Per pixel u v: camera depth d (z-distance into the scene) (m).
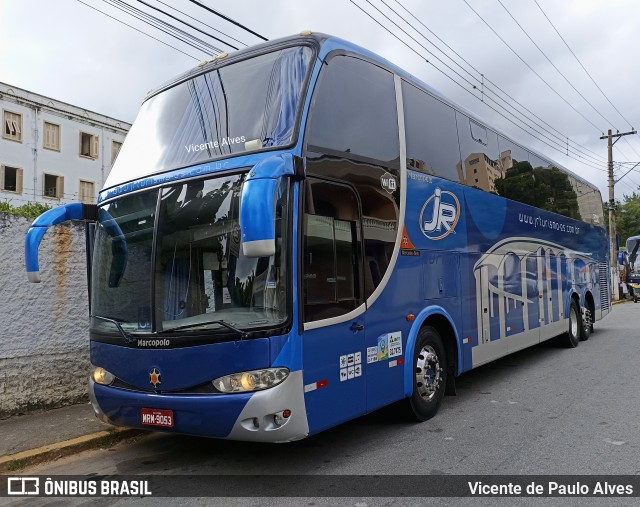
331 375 4.50
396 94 5.95
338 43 5.18
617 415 6.07
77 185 35.41
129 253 4.79
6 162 31.83
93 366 4.90
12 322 6.21
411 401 5.82
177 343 4.25
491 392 7.54
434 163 6.53
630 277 30.84
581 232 12.59
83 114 35.94
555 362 9.77
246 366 4.01
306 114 4.51
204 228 4.38
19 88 32.53
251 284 4.12
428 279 6.14
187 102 5.27
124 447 5.52
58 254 6.68
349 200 4.92
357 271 4.94
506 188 8.64
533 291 9.42
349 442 5.40
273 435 4.00
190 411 4.14
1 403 6.09
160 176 4.80
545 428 5.69
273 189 3.66
